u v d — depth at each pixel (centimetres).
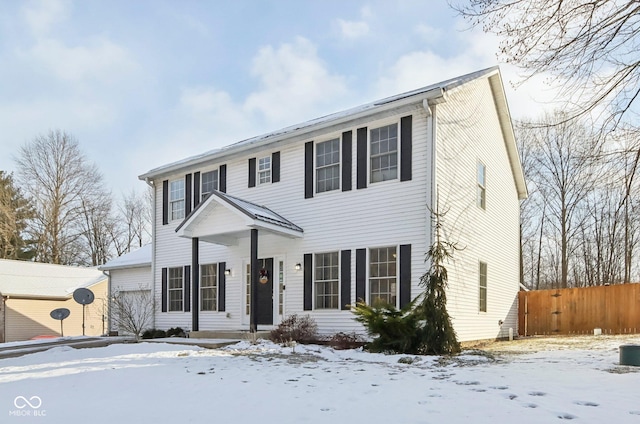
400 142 1144
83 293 1816
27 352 1171
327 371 756
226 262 1470
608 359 833
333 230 1236
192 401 546
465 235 1239
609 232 2412
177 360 921
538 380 626
